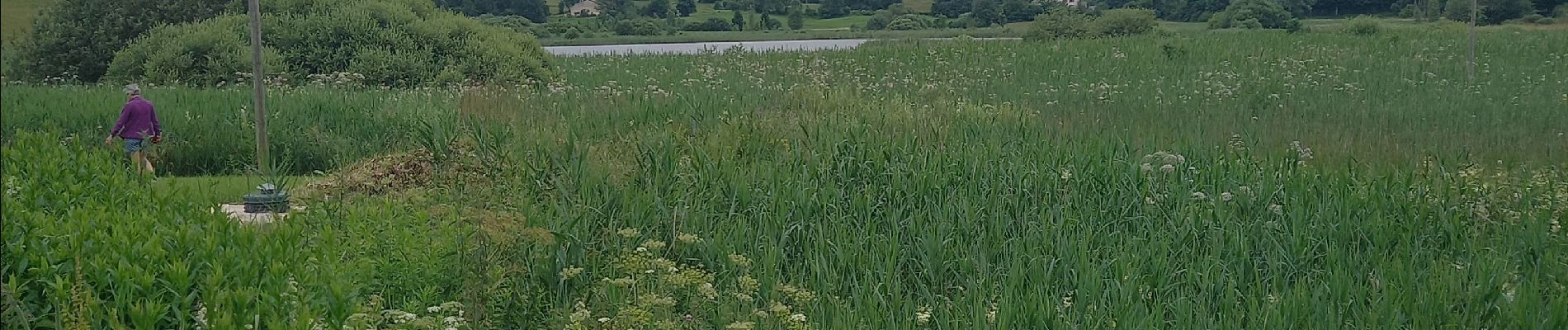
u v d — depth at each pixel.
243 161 13.68
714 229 8.65
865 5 81.38
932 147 10.94
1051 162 10.59
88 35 25.67
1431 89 22.44
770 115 13.26
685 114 13.71
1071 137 12.21
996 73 26.08
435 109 15.19
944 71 26.58
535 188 9.45
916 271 8.23
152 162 13.88
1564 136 14.89
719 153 11.13
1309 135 14.13
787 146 11.34
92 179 7.87
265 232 6.45
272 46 23.05
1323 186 9.84
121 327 4.53
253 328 4.69
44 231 5.82
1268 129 14.77
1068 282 7.67
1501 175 10.77
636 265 6.83
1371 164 11.66
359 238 6.97
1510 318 6.95
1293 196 9.56
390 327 5.92
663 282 6.92
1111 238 8.71
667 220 8.73
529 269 7.12
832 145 10.77
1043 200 9.52
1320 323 6.87
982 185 9.88
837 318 6.79
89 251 5.48
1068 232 8.59
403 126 15.03
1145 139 12.34
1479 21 51.25
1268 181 9.54
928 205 9.18
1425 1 58.16
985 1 70.31
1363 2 64.75
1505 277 7.52
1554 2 51.59
